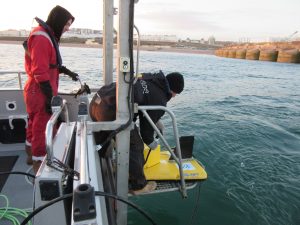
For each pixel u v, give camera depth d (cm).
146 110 211
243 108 1189
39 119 238
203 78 2408
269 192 445
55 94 249
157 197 409
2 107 327
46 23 241
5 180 259
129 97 179
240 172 516
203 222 363
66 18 242
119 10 160
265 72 3431
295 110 1196
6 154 310
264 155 612
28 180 261
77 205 91
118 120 186
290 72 3544
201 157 587
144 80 214
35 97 234
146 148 256
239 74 3011
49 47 229
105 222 139
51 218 134
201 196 420
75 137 184
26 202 230
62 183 131
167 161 263
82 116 190
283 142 723
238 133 780
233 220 370
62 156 148
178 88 229
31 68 229
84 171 119
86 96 256
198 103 1234
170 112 203
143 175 222
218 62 5712
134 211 372
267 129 840
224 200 414
